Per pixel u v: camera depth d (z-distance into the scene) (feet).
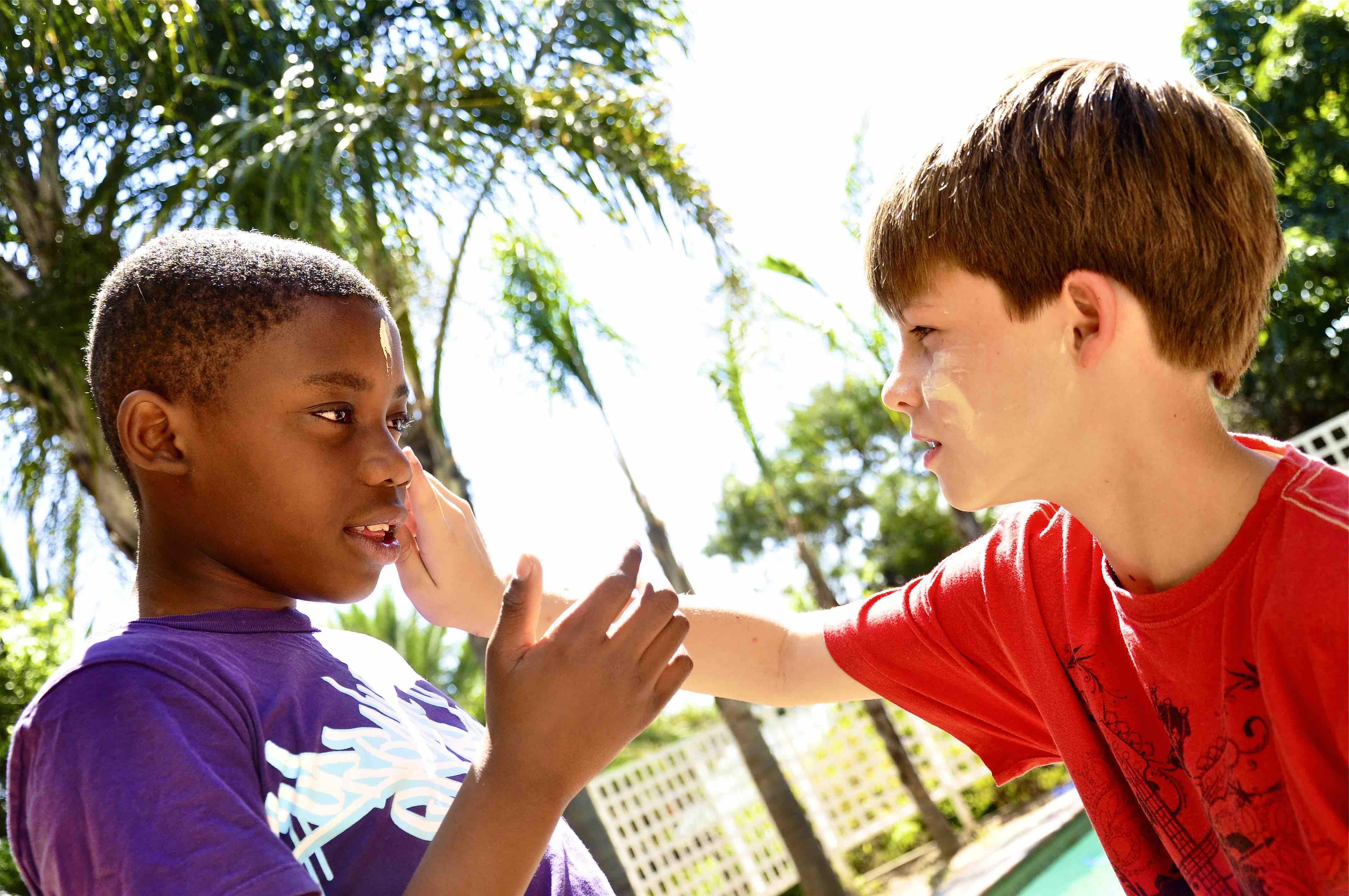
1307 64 33.04
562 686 2.67
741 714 21.62
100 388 3.44
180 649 2.89
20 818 2.74
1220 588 2.82
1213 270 2.83
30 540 18.08
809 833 21.15
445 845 2.56
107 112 16.21
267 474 3.22
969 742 4.17
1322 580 2.58
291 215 15.16
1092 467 2.96
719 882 26.94
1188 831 3.20
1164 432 2.90
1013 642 3.72
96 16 14.87
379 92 15.78
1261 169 2.97
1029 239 2.85
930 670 4.10
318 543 3.29
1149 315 2.84
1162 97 2.88
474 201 16.19
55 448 17.28
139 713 2.62
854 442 57.93
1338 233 31.68
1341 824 2.62
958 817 27.78
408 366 16.67
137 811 2.47
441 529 4.22
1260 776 2.79
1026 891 15.62
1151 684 3.07
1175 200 2.80
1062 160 2.84
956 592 3.98
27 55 15.07
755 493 59.67
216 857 2.43
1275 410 34.86
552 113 16.05
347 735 3.11
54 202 16.26
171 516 3.29
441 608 4.26
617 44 17.67
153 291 3.29
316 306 3.34
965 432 2.98
